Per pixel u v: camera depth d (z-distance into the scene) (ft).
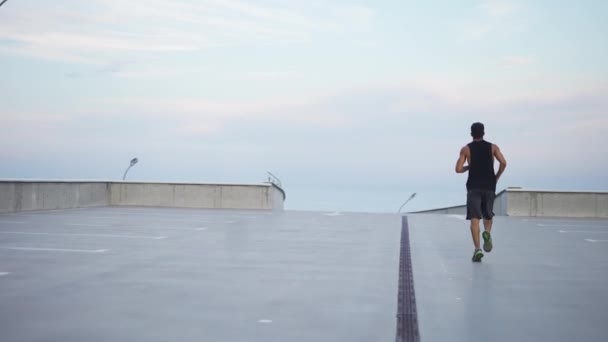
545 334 17.44
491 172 33.32
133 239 40.88
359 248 37.52
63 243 38.14
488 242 32.01
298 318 18.94
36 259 31.04
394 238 44.21
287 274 27.14
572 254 35.83
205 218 62.44
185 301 21.21
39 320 18.43
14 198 67.05
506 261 32.48
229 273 27.22
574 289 24.29
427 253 35.70
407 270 28.84
